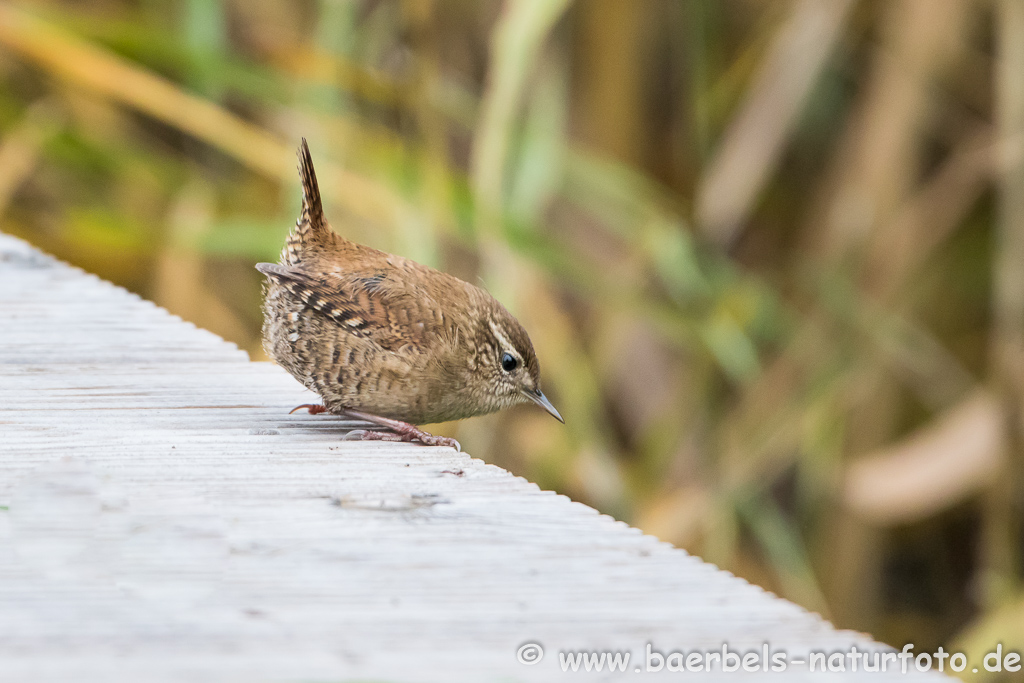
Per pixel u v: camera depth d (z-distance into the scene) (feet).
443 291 22.09
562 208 45.24
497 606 12.61
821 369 39.50
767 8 44.60
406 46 39.45
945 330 44.73
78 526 14.75
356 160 37.86
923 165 45.85
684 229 41.22
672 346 42.75
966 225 44.24
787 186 46.37
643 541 14.60
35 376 22.25
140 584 13.08
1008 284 38.96
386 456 18.44
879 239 41.29
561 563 13.83
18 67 42.73
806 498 42.60
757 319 40.27
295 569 13.55
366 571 13.52
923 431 43.19
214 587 13.02
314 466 17.67
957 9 40.96
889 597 45.60
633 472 40.27
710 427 40.09
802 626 12.19
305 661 11.28
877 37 44.86
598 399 40.91
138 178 41.24
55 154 40.40
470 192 35.81
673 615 12.41
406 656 11.43
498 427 40.04
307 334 21.12
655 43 45.24
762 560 43.32
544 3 35.01
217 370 23.53
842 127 46.16
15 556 13.82
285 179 37.99
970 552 44.68
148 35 37.55
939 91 44.93
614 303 37.32
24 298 27.68
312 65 38.17
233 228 37.99
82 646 11.54
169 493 16.10
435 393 21.72
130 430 19.33
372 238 39.99
